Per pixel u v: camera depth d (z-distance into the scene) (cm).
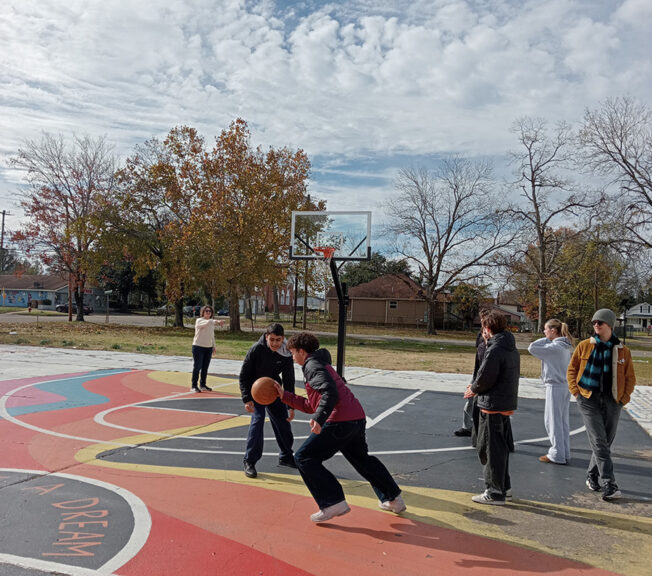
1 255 7675
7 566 342
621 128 3075
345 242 1694
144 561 357
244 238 3212
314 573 350
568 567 373
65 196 3994
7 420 768
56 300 7488
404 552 388
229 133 3238
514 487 556
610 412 536
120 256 3728
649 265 3070
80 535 394
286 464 603
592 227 3525
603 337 539
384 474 462
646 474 622
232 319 3488
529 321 7294
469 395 532
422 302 6259
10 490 483
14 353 1625
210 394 1052
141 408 895
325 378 435
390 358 2123
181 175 3462
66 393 997
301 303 9494
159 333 3209
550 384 664
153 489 504
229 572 346
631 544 416
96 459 595
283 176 3344
